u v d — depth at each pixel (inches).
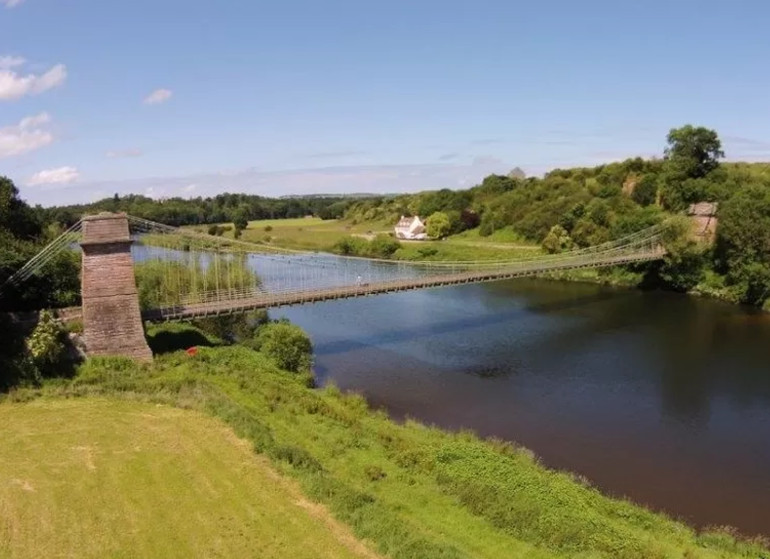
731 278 3100.4
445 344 2277.3
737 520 1079.0
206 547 811.4
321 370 1942.7
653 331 2452.0
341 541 830.5
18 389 1392.7
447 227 5231.3
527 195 5098.4
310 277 3489.2
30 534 836.6
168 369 1569.9
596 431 1473.9
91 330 1592.0
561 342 2304.4
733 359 2055.9
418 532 865.5
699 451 1365.7
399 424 1465.3
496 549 848.9
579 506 1008.9
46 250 1793.8
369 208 7111.2
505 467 1128.2
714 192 3627.0
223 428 1198.9
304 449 1132.5
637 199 4242.1
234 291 2223.2
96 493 946.7
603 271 3686.0
